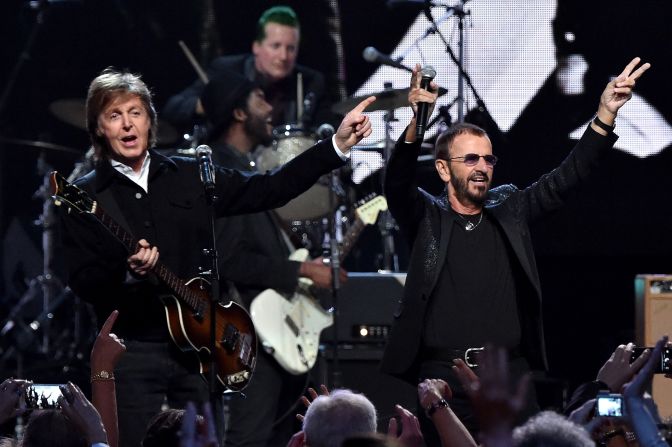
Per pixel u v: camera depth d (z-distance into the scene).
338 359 23.73
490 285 16.56
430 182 30.64
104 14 32.88
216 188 16.92
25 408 11.92
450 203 17.09
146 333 16.17
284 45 30.86
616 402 11.26
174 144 30.94
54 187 15.27
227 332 16.66
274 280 22.84
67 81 33.25
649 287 20.64
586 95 30.88
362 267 30.67
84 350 30.19
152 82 32.78
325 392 12.67
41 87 33.38
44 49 33.16
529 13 30.95
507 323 16.48
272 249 23.75
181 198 16.56
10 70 33.50
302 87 31.33
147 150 16.66
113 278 15.97
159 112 32.16
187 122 30.94
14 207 33.59
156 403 16.22
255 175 17.09
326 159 16.73
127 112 16.31
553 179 17.12
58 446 11.18
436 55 31.22
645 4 30.66
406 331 16.55
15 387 11.62
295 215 25.45
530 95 30.92
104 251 15.88
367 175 30.62
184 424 9.67
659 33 30.69
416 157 16.53
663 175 30.59
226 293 22.75
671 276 20.72
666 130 30.64
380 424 23.33
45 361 30.36
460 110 28.56
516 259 16.69
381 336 23.84
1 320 33.12
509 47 30.95
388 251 28.31
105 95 16.31
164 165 16.59
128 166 16.48
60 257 32.28
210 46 32.53
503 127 30.94
